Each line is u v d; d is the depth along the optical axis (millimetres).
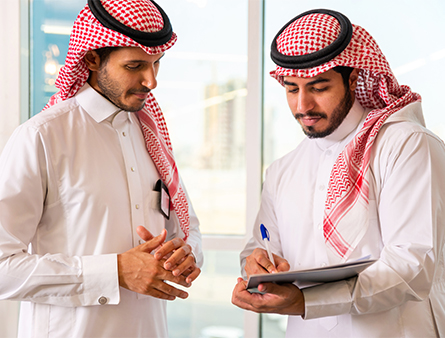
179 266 1260
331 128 1389
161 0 2363
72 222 1270
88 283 1197
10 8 2273
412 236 1215
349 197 1322
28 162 1224
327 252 1333
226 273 2367
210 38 2363
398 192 1243
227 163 2387
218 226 2396
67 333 1231
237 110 2371
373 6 2191
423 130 1283
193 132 2395
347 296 1213
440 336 1292
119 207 1322
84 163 1294
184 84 2383
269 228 1589
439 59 2131
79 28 1283
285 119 2326
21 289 1168
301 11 2283
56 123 1297
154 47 1288
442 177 1252
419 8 2143
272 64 2324
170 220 1579
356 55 1317
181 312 2395
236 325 2375
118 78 1302
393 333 1263
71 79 1356
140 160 1454
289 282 1182
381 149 1314
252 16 2260
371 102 1482
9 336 2240
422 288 1199
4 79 2279
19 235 1198
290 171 1561
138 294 1334
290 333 1465
